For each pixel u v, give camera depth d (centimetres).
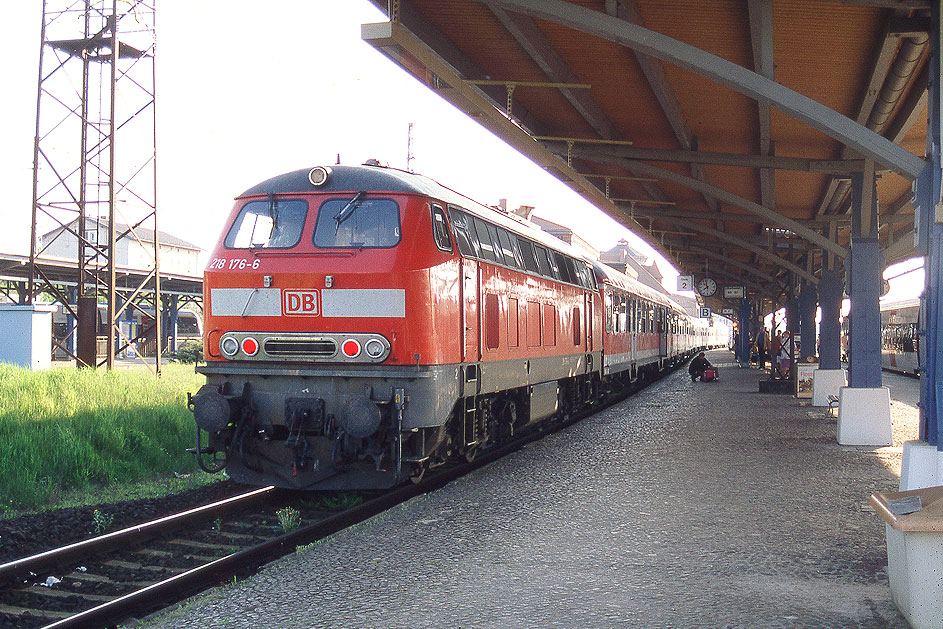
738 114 1356
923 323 790
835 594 557
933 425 761
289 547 769
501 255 1191
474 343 1048
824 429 1528
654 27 1020
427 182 995
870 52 1032
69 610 604
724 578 595
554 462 1145
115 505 909
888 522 509
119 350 2345
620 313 2242
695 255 3609
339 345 903
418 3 1007
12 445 1048
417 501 884
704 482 977
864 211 1364
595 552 670
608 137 1502
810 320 2478
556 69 1155
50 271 3644
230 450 949
